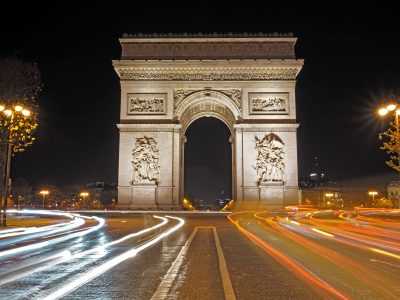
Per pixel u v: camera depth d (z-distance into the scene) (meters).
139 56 103.75
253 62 101.94
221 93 102.69
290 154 100.00
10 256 25.16
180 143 106.12
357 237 36.12
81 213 86.44
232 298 14.90
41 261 23.17
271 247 29.33
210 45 104.00
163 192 99.00
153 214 82.88
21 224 55.66
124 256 24.97
